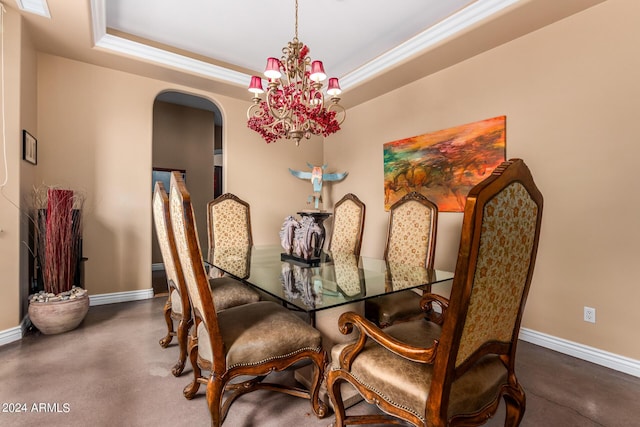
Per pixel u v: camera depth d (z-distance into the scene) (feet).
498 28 8.32
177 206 4.48
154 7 8.93
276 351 4.64
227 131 13.84
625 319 6.91
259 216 14.71
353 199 10.27
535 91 8.41
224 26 9.87
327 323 5.98
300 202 15.94
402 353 3.49
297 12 8.84
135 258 11.60
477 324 3.17
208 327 4.22
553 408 5.44
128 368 6.59
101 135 10.98
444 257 10.66
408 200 8.36
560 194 7.95
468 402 3.37
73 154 10.48
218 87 12.78
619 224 7.02
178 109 18.21
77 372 6.40
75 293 8.74
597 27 7.33
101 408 5.24
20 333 7.97
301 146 15.90
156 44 10.83
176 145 18.12
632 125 6.83
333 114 7.89
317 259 7.80
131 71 11.35
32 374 6.30
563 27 7.89
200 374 5.55
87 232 10.75
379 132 13.26
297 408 5.36
